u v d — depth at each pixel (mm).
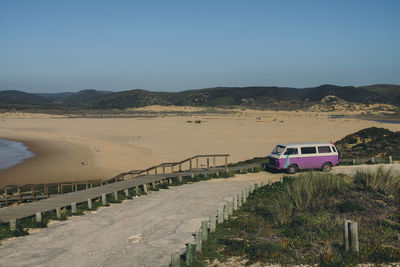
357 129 90438
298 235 11672
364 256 9305
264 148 55312
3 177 39000
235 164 32219
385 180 16344
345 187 15992
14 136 84562
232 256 10195
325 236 11156
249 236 12016
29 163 47469
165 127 102750
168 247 11156
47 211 16594
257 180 24750
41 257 10422
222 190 21609
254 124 113812
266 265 9344
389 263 9016
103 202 18688
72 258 10297
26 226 14156
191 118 153375
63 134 86312
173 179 26109
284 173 27203
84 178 37312
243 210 16047
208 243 11438
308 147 25938
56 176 38844
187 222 14492
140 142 66625
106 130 94688
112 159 48469
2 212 16109
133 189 22422
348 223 9781
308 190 15602
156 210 16891
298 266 9188
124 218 15469
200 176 26625
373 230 11430
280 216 13742
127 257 10273
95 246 11445
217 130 91000
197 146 59000
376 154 35062
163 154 51156
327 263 9016
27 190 31484
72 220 15438
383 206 13438
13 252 10961
